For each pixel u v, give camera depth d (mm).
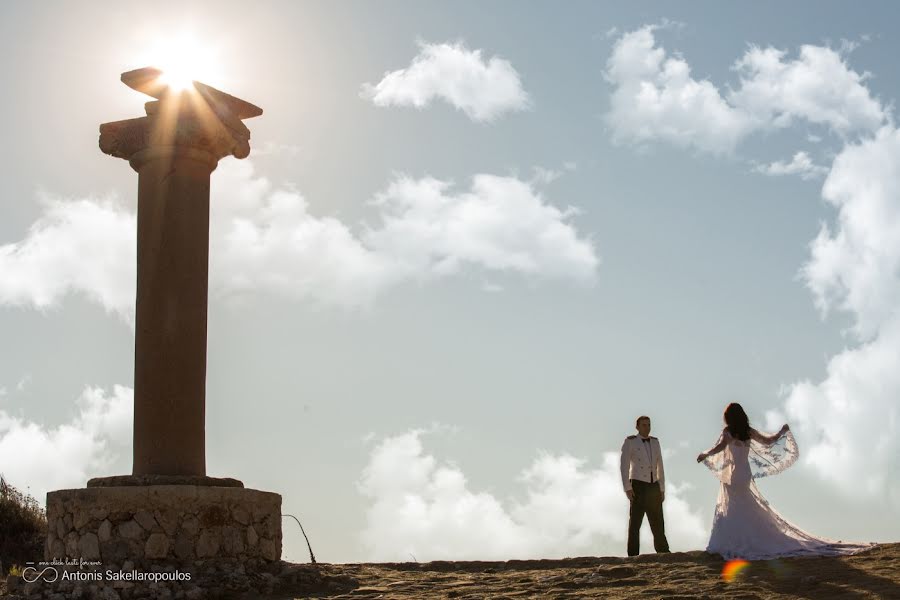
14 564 15453
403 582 13070
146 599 12039
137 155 14422
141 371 13914
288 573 13266
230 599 12328
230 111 14875
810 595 10633
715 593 11078
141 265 14211
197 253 14289
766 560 12805
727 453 13500
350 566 14617
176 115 14266
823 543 13180
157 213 14234
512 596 11703
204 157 14461
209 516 13305
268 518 14008
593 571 13008
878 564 11906
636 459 15734
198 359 14086
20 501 18031
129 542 12938
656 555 13633
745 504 13312
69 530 13336
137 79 14430
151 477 13398
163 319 13969
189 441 13820
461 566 14648
